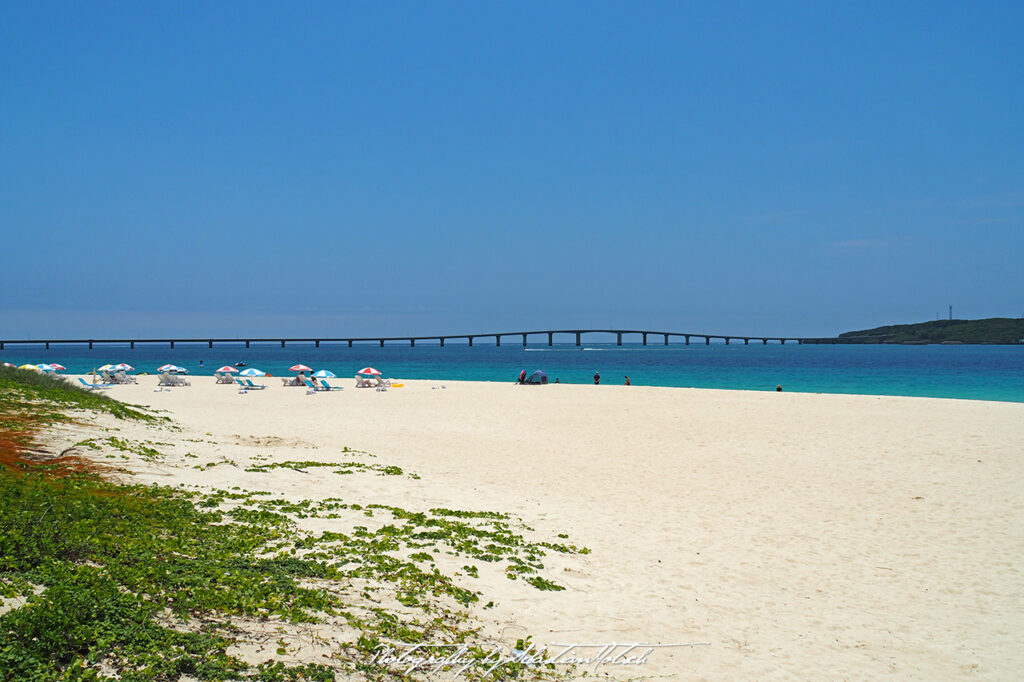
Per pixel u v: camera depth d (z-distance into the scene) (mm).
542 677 6480
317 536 9891
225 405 34188
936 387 52469
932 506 14445
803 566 10680
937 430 24375
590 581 9609
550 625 7914
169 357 156500
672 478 17219
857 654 7730
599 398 37219
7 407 16156
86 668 4816
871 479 17094
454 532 11117
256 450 18500
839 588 9805
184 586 6789
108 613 5629
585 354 161625
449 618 7523
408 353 188875
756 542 11836
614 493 15508
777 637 8109
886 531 12602
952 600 9445
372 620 6977
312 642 6117
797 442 22547
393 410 32250
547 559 10297
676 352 180875
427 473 17062
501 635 7367
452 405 34406
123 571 6711
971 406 32250
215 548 8422
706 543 11727
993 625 8648
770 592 9586
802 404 33250
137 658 5098
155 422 21219
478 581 8922
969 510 14125
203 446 17984
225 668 5234
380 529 10703
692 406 32719
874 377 64875
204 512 10469
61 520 7828
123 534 8219
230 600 6590
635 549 11250
